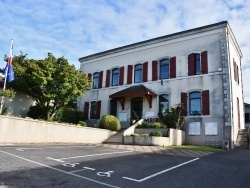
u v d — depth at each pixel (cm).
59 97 1853
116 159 933
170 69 2045
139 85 2202
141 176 673
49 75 1756
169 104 1988
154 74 2133
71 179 601
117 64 2438
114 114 2336
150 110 2073
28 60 1805
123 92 2184
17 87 1869
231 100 1736
